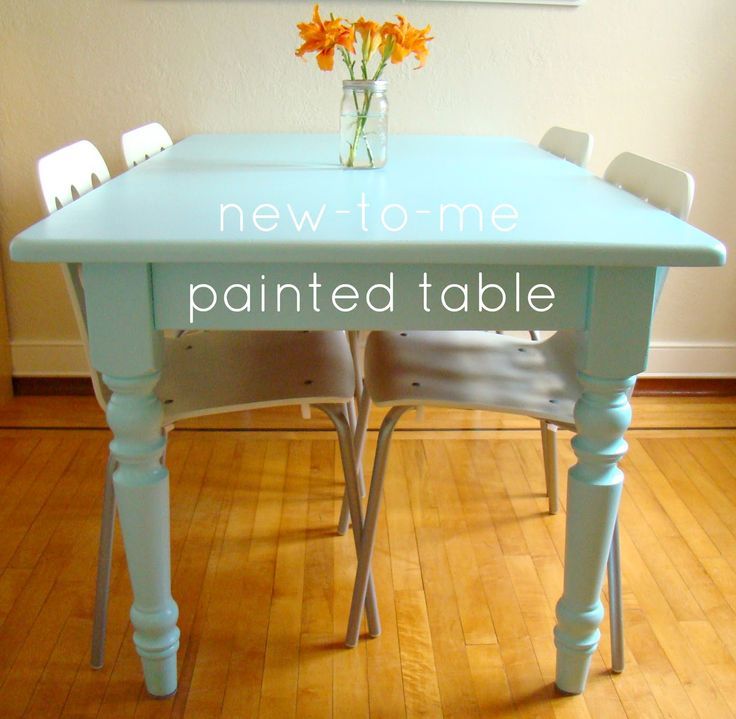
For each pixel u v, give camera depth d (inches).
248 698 54.2
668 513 75.9
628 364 45.3
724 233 96.0
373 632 59.7
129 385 45.3
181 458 83.7
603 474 48.9
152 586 50.8
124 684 55.4
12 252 40.9
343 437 55.5
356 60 88.2
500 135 92.2
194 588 64.6
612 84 90.7
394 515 74.7
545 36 88.7
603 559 50.8
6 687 54.7
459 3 87.3
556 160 70.7
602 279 43.4
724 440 89.8
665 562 68.9
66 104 89.1
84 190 56.5
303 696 54.4
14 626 60.2
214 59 88.1
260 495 77.6
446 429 90.9
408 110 90.9
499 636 60.2
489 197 53.1
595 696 55.0
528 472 82.6
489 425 91.9
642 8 88.2
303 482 80.0
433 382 55.9
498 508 76.2
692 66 90.4
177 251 41.0
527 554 69.6
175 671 54.2
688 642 60.1
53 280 94.8
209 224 44.4
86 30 86.8
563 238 42.3
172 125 90.3
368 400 68.4
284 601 63.4
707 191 94.7
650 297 43.8
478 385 56.1
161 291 43.6
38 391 97.7
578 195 54.3
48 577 65.5
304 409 57.9
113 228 43.3
